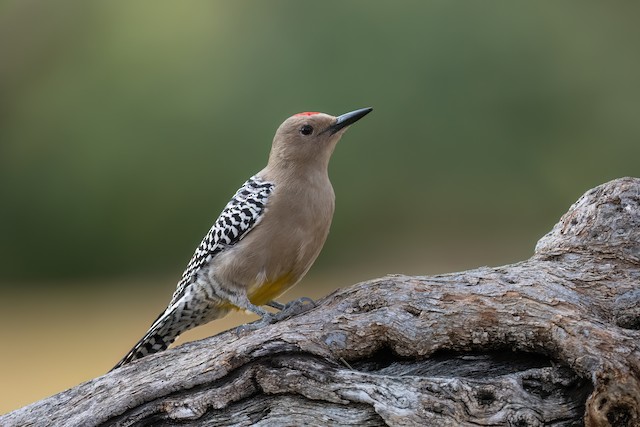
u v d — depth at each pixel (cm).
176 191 1770
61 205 1805
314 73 1722
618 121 1708
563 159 1720
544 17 1714
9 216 1812
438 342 546
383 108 1706
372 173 1733
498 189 1733
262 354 532
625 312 554
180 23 1788
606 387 497
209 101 1758
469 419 505
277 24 1744
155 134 1775
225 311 726
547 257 595
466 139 1719
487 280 562
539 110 1709
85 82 1808
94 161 1786
